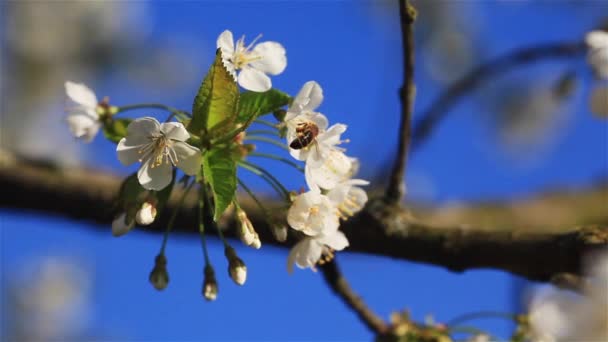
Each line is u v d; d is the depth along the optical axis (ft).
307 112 12.60
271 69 13.43
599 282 13.32
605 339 13.80
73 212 20.10
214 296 12.84
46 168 20.45
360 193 13.73
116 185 20.27
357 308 17.24
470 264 14.49
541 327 15.57
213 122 12.00
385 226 14.96
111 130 14.40
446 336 16.99
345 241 13.25
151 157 11.94
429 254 14.75
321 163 12.64
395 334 17.06
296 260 13.16
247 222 12.46
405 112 14.53
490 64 19.57
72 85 14.46
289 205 12.76
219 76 11.73
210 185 11.89
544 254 13.55
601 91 16.89
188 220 17.03
